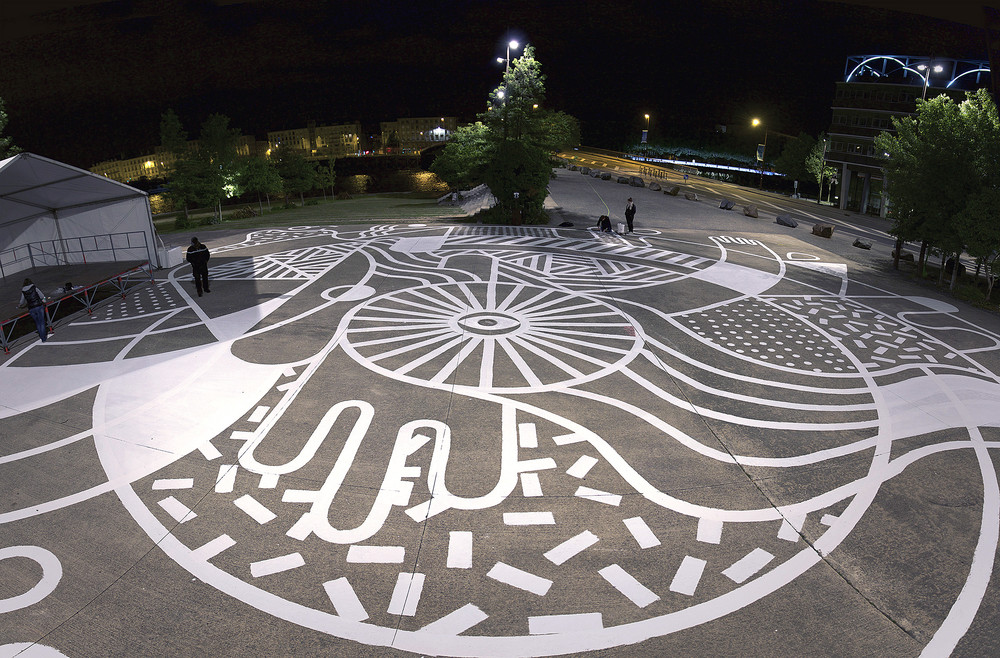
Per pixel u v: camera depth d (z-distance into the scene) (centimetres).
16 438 898
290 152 7844
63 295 1426
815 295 1772
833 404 1059
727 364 1222
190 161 5666
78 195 1905
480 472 823
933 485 817
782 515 748
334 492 774
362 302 1569
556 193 4684
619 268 2012
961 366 1255
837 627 579
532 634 566
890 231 2359
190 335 1326
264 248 2342
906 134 2277
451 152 5856
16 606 590
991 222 1922
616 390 1085
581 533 707
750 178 11006
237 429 926
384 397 1035
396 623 576
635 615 589
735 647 555
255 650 544
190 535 695
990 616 596
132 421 948
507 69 3250
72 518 721
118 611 586
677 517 739
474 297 1623
